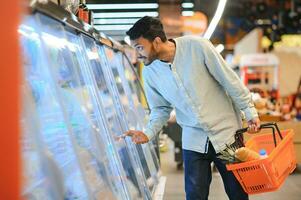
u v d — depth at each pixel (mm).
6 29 1476
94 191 2514
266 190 2883
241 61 14266
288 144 3203
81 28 3070
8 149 1459
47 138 2150
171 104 3506
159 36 3160
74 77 2740
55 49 2461
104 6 9359
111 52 4758
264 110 8289
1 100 1458
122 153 3689
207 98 3229
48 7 2268
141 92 6676
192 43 3209
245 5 19078
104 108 3295
